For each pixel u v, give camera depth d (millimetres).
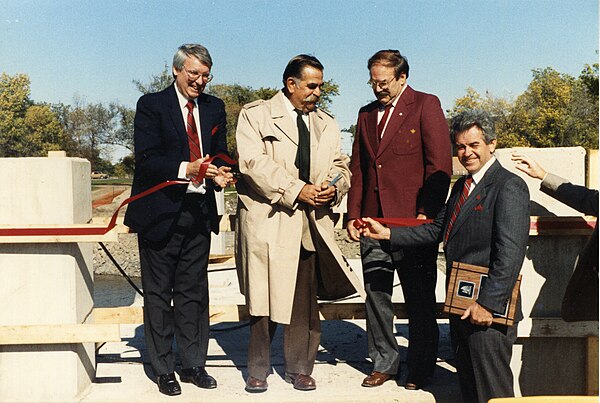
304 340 4918
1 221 4641
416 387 4930
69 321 4707
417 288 4914
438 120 4824
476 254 4262
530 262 4898
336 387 4988
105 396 4797
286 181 4578
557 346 4930
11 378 4734
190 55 4652
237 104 29141
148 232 4750
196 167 4531
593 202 4312
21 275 4691
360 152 5062
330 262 4797
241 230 4820
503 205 4141
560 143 49094
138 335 6469
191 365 4977
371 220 4688
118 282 12344
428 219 4773
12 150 44000
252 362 4852
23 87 44625
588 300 4324
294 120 4762
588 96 48406
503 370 4285
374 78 4824
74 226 4609
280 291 4668
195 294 4957
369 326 5035
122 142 42469
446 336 6488
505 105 49094
